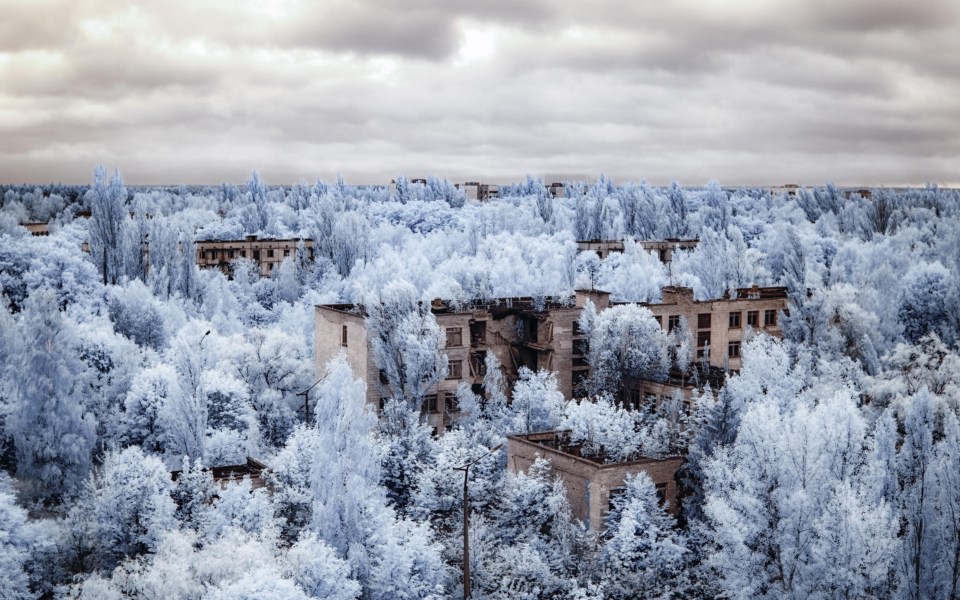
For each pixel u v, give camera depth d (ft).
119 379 317.83
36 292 269.85
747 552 186.91
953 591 189.26
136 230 518.78
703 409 233.35
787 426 197.77
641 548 198.29
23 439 260.42
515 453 234.58
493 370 304.71
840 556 181.47
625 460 221.25
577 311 332.60
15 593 164.45
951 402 254.27
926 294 433.89
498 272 488.85
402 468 239.09
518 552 198.39
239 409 290.97
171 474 217.36
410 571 183.32
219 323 438.40
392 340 301.43
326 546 173.58
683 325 337.52
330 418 185.47
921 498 198.08
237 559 161.07
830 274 460.14
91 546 185.16
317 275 597.93
